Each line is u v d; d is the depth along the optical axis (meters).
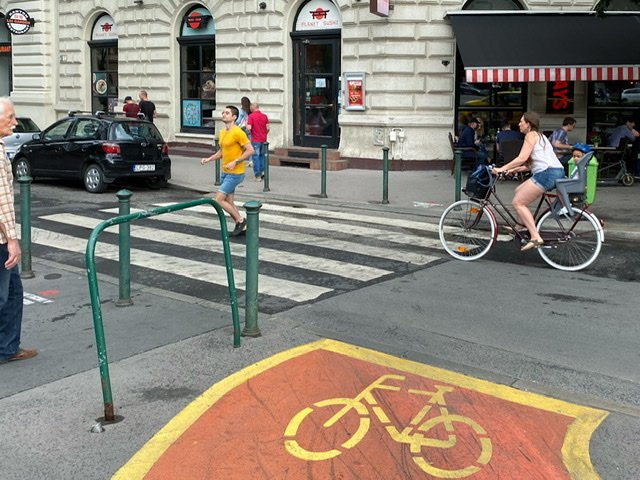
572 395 5.05
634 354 5.87
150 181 16.34
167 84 23.03
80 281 8.13
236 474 3.99
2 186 5.23
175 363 5.61
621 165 15.95
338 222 12.02
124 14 23.81
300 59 19.95
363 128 18.48
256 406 4.82
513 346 6.04
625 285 8.00
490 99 18.83
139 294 7.57
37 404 4.90
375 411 4.74
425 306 7.16
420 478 3.94
